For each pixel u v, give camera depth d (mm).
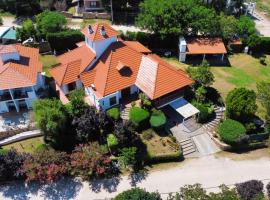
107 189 49188
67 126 54500
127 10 97250
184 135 55906
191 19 76312
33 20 94562
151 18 75812
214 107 60469
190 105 58375
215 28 77125
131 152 49312
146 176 50625
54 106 53438
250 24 81750
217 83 68688
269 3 108188
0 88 58500
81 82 63562
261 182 46938
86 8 96625
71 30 80812
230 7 93438
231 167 51562
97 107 59344
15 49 62062
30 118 60875
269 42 78312
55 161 49469
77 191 49188
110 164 51781
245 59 77562
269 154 53812
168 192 48281
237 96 55094
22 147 55250
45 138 55469
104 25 62750
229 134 52656
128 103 60250
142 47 70250
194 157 53188
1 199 48688
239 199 43000
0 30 83312
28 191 49500
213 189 48531
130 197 43688
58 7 95938
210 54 75938
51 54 79938
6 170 49375
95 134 54031
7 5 98500
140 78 60000
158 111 56062
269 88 56594
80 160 49312
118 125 52031
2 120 61250
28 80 59938
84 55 64188
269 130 54156
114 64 60031
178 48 77188
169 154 51594
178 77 59188
